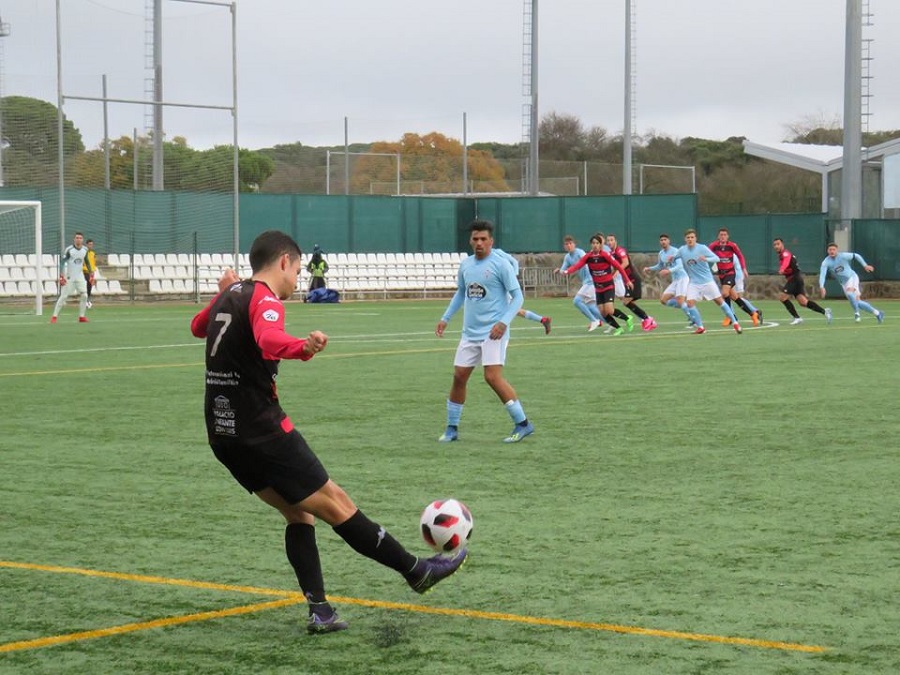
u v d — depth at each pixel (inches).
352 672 227.9
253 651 241.1
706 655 234.5
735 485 414.3
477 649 240.4
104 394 684.1
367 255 2068.2
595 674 224.4
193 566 309.9
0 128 1779.0
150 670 230.7
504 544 330.6
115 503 390.6
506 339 512.1
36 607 273.4
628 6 2144.4
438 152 3075.8
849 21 1913.1
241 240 1982.0
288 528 256.2
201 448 499.5
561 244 2162.9
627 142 2153.1
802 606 268.1
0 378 767.7
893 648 238.4
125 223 1847.9
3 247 1759.4
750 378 752.3
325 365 847.1
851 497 392.5
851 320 1390.3
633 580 291.7
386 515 371.6
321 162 2364.7
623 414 592.7
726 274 1258.6
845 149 1942.7
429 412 606.5
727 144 3784.5
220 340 245.3
